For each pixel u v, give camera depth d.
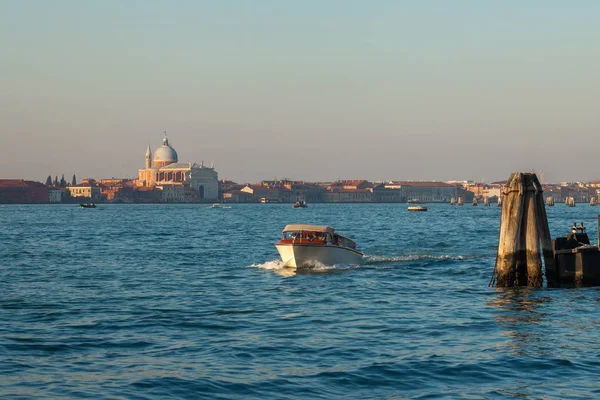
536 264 53.78
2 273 69.94
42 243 115.44
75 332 40.41
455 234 137.38
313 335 39.56
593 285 54.16
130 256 89.56
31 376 31.34
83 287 59.56
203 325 42.53
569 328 41.06
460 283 60.47
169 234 141.50
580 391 29.25
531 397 28.53
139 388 29.59
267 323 43.16
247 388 29.67
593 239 107.75
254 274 68.56
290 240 72.69
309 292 56.28
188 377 31.05
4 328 41.44
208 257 87.94
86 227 175.00
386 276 65.88
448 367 32.69
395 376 31.36
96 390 29.34
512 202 53.72
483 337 38.88
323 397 28.66
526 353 35.12
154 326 42.19
